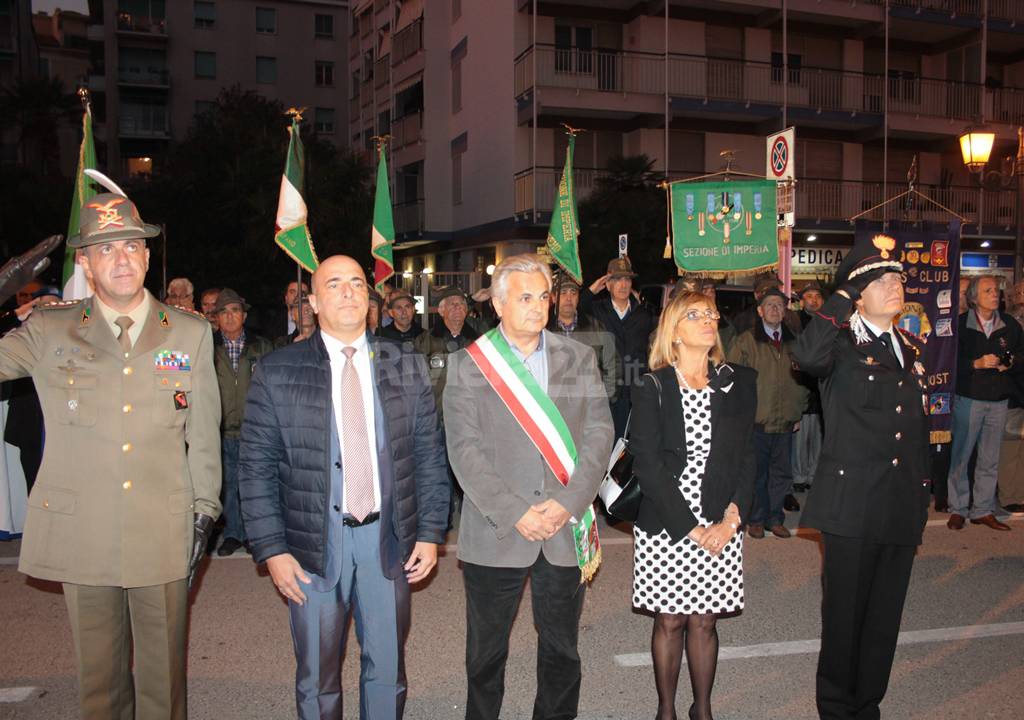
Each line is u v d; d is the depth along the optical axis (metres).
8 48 37.53
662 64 23.08
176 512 3.14
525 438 3.38
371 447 3.24
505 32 23.58
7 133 37.16
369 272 23.20
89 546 3.01
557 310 7.03
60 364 3.05
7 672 4.29
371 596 3.24
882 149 25.56
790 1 23.23
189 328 3.25
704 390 3.70
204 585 5.67
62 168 48.16
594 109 22.30
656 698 4.10
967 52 25.78
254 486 3.16
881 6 24.05
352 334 3.30
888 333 3.78
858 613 3.63
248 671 4.34
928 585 5.68
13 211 26.36
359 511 3.20
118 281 3.03
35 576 3.02
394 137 30.36
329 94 42.25
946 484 7.76
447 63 28.02
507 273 3.39
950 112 25.62
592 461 3.42
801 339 3.68
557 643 3.44
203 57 41.00
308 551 3.12
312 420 3.16
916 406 3.66
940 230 7.61
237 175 21.83
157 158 23.72
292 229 7.48
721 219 8.81
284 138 22.91
